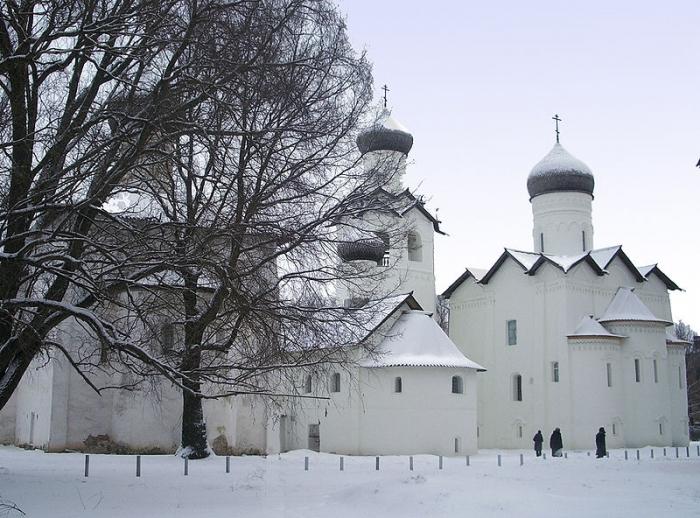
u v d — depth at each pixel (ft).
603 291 169.89
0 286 55.83
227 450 115.96
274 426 124.06
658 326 165.17
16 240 59.62
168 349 71.92
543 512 57.16
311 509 61.05
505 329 176.55
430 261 179.52
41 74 62.95
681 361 174.91
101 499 63.52
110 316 74.18
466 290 188.44
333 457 126.62
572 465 108.17
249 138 60.29
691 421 279.28
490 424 175.83
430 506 59.41
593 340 159.22
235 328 70.18
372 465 108.99
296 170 68.13
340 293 92.27
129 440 112.37
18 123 59.16
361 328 75.20
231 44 57.16
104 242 64.08
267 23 60.08
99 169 57.21
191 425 100.94
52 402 113.09
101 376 115.24
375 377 143.33
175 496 66.64
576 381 159.33
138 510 58.65
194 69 58.13
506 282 178.09
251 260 68.44
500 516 55.47
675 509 59.88
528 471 96.73
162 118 54.75
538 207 186.19
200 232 63.77
